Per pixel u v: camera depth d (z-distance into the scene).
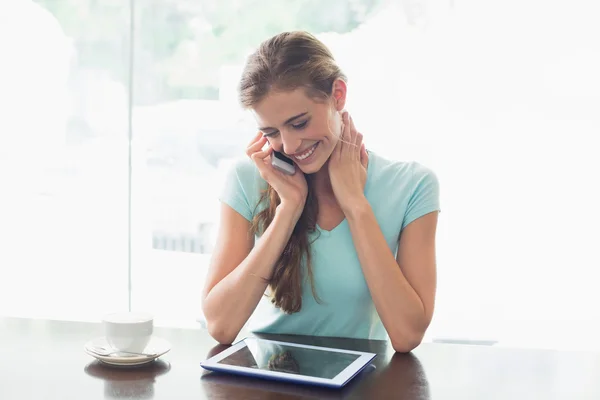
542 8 2.45
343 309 1.53
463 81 2.52
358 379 1.10
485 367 1.17
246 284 1.39
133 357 1.14
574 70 2.44
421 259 1.48
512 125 2.50
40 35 2.80
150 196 2.79
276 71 1.31
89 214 2.84
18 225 2.90
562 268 2.51
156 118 2.76
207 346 1.28
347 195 1.45
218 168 2.73
